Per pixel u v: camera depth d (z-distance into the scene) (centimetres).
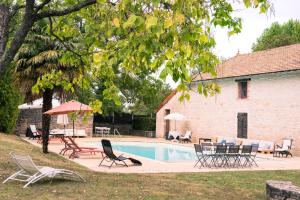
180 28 434
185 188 1118
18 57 1670
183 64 426
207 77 3144
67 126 3512
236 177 1401
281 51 3048
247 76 2944
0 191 916
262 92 2844
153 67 432
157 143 3297
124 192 989
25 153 1661
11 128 2661
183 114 3700
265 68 2834
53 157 1755
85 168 1508
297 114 2547
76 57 828
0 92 2514
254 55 3272
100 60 471
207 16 476
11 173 1159
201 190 1105
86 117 766
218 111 3256
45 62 1588
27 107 3052
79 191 969
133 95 4078
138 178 1264
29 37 1605
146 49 424
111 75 688
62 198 882
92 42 648
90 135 3641
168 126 3922
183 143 3284
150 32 406
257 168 1723
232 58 3469
